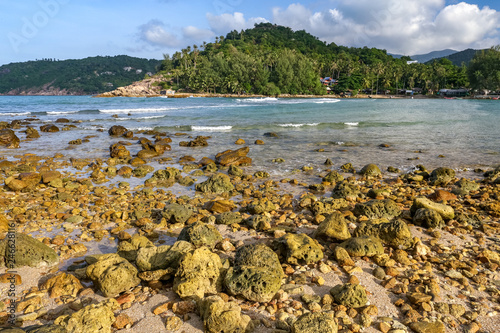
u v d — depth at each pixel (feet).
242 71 437.99
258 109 154.30
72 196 32.76
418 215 25.30
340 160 50.98
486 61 370.53
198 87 450.71
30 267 18.42
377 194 32.83
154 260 17.95
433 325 13.44
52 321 14.11
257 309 14.85
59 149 59.82
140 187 36.96
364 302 15.03
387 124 96.37
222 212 27.40
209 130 85.61
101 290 15.99
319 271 18.22
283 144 64.49
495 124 95.96
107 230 24.47
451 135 75.20
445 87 476.54
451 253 20.34
